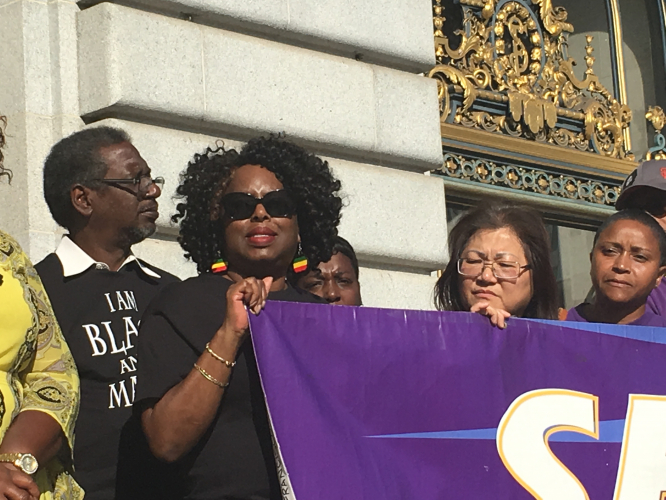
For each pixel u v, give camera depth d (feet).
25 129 16.34
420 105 20.43
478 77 24.76
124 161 13.48
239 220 11.50
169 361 10.46
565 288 26.16
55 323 10.00
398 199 19.71
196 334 10.55
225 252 11.78
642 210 17.21
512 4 25.77
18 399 9.50
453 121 24.13
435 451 11.65
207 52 17.52
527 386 12.36
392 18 20.30
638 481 12.79
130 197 13.41
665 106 28.37
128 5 17.12
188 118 17.30
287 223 11.59
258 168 11.71
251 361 10.75
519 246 13.70
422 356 11.75
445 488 11.62
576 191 26.22
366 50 19.95
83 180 13.34
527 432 12.27
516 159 24.93
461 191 23.81
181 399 10.12
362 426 11.26
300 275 13.42
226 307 10.47
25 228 16.12
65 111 16.58
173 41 17.16
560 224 26.23
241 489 10.51
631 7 28.68
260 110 18.03
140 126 16.80
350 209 19.03
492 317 12.29
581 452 12.53
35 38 16.66
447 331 12.00
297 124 18.49
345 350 11.23
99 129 13.74
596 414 12.67
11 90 16.58
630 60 28.58
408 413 11.55
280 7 18.62
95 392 12.14
